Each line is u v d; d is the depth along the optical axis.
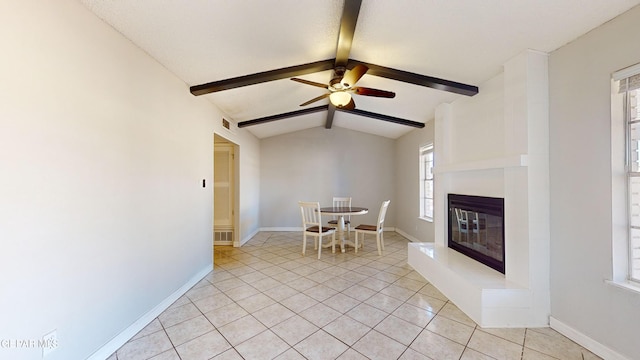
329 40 2.47
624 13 1.68
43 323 1.41
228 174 5.12
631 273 1.72
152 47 2.21
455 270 2.65
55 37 1.48
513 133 2.35
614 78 1.73
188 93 3.00
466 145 3.33
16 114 1.29
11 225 1.27
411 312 2.43
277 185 6.64
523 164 2.18
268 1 1.86
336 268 3.73
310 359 1.77
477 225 3.08
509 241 2.40
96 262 1.75
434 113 4.26
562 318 2.07
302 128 6.54
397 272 3.55
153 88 2.38
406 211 5.95
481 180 3.01
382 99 4.17
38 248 1.39
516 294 2.18
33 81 1.37
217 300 2.71
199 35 2.14
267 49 2.50
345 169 6.69
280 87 3.64
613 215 1.74
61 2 1.52
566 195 2.04
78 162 1.62
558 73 2.13
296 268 3.74
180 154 2.82
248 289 2.99
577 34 1.94
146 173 2.27
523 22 1.92
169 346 1.93
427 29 2.18
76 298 1.61
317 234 4.30
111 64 1.89
